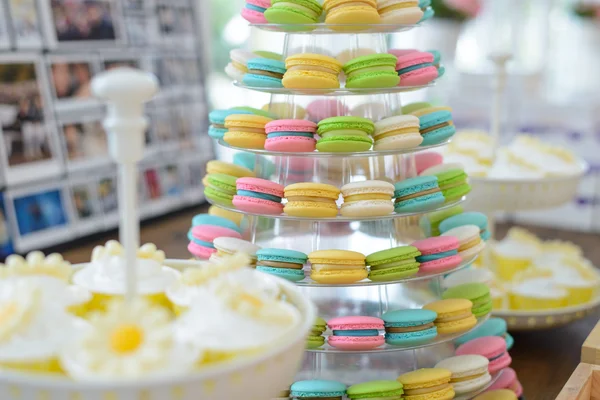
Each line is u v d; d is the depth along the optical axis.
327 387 0.89
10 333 0.66
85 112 1.86
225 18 2.63
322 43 0.94
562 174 1.26
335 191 0.90
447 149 1.29
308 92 0.91
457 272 1.02
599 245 1.86
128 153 0.68
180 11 2.25
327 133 0.90
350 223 0.93
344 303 0.92
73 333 0.67
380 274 0.90
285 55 0.96
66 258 1.73
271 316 0.69
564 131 2.00
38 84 1.73
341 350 0.89
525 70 2.13
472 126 2.09
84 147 1.85
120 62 1.99
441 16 1.91
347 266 0.89
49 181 1.75
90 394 0.63
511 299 1.18
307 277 0.90
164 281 0.74
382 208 0.89
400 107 0.97
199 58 2.33
